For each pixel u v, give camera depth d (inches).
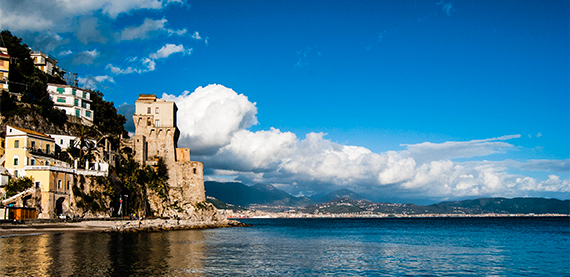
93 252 2111.2
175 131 6008.9
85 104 5413.4
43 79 5251.0
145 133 5890.8
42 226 3316.9
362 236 4569.4
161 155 5876.0
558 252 2758.4
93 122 5482.3
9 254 1948.8
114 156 5103.3
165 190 5649.6
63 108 5137.8
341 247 3021.7
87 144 4694.9
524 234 5044.3
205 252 2429.9
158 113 5969.5
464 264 2177.7
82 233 3102.9
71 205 4030.5
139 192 5187.0
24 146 3978.8
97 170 4512.8
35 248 2166.6
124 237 3041.3
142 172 5428.2
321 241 3607.3
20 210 3462.1
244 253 2459.4
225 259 2164.1
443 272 1929.1
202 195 5999.0
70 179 4092.0
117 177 4781.0
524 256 2524.6
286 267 1988.2
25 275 1518.2
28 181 3759.8
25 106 4574.3
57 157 4407.0
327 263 2148.1
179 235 3612.2
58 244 2363.4
